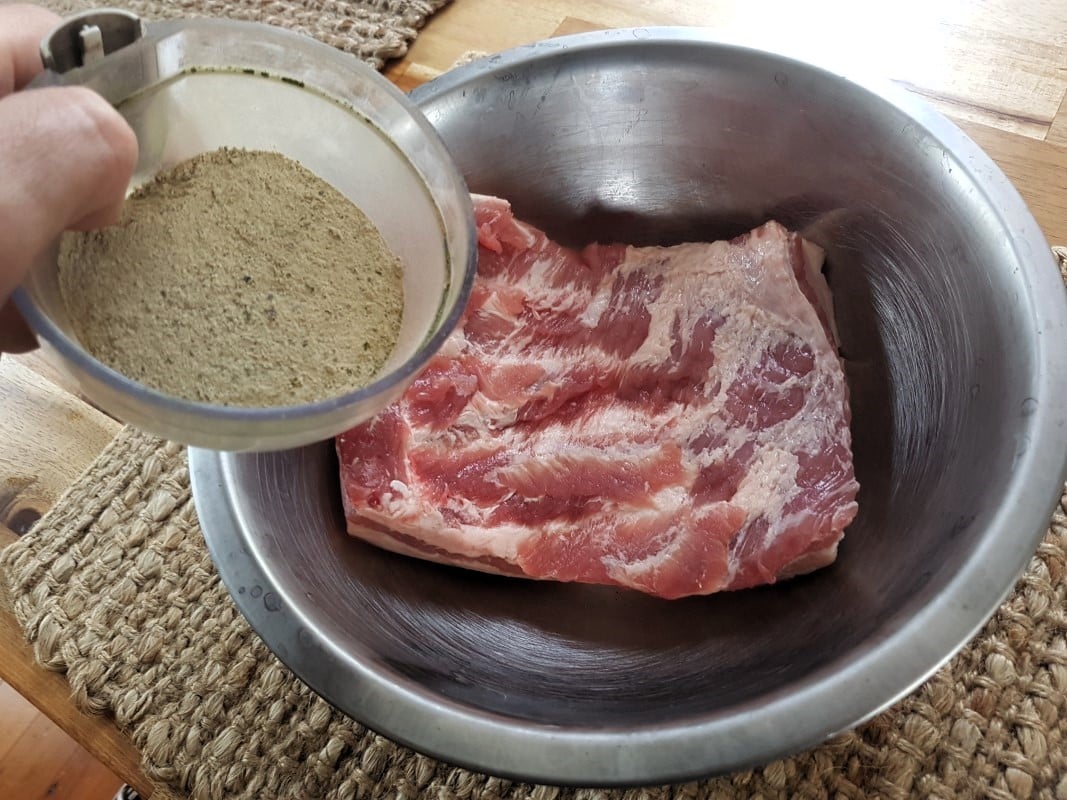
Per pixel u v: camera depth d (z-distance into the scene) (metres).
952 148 0.33
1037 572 0.34
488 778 0.31
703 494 0.34
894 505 0.34
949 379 0.33
